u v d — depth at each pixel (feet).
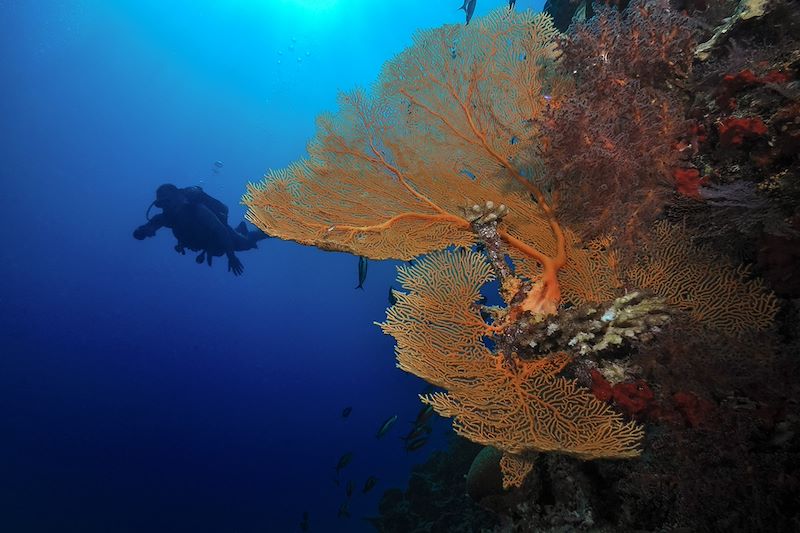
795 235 6.91
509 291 8.73
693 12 9.97
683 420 7.06
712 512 6.75
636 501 7.94
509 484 7.66
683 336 7.36
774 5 7.89
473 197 10.66
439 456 34.55
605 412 7.35
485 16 10.90
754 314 7.86
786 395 6.53
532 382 7.91
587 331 7.77
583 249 9.42
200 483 135.54
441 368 8.13
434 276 9.07
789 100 7.10
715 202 7.72
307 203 10.12
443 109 10.87
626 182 8.16
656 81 8.86
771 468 6.38
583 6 15.92
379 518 32.58
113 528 118.32
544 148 8.97
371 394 155.74
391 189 10.68
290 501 125.39
